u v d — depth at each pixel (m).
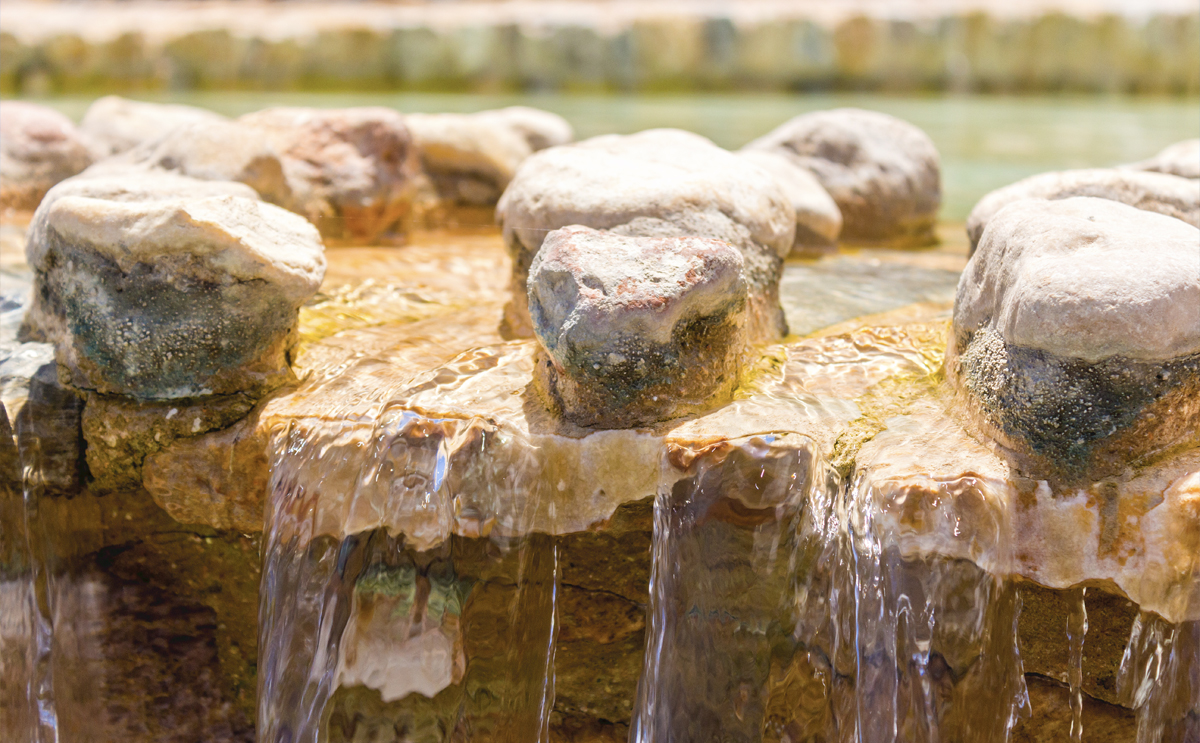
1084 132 7.86
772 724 1.90
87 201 2.09
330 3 13.38
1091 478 1.77
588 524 1.95
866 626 1.82
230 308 2.09
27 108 3.70
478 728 2.01
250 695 2.37
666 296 1.85
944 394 2.09
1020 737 2.01
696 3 13.07
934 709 1.80
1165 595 1.75
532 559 1.96
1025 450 1.81
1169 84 11.78
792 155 3.81
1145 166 2.91
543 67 11.81
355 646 1.93
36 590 2.22
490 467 1.91
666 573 1.86
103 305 2.11
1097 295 1.68
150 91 10.99
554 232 2.06
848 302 2.80
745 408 1.97
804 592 1.85
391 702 1.93
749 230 2.38
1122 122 8.74
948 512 1.75
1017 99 11.70
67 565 2.24
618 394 1.91
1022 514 1.78
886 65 11.96
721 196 2.36
